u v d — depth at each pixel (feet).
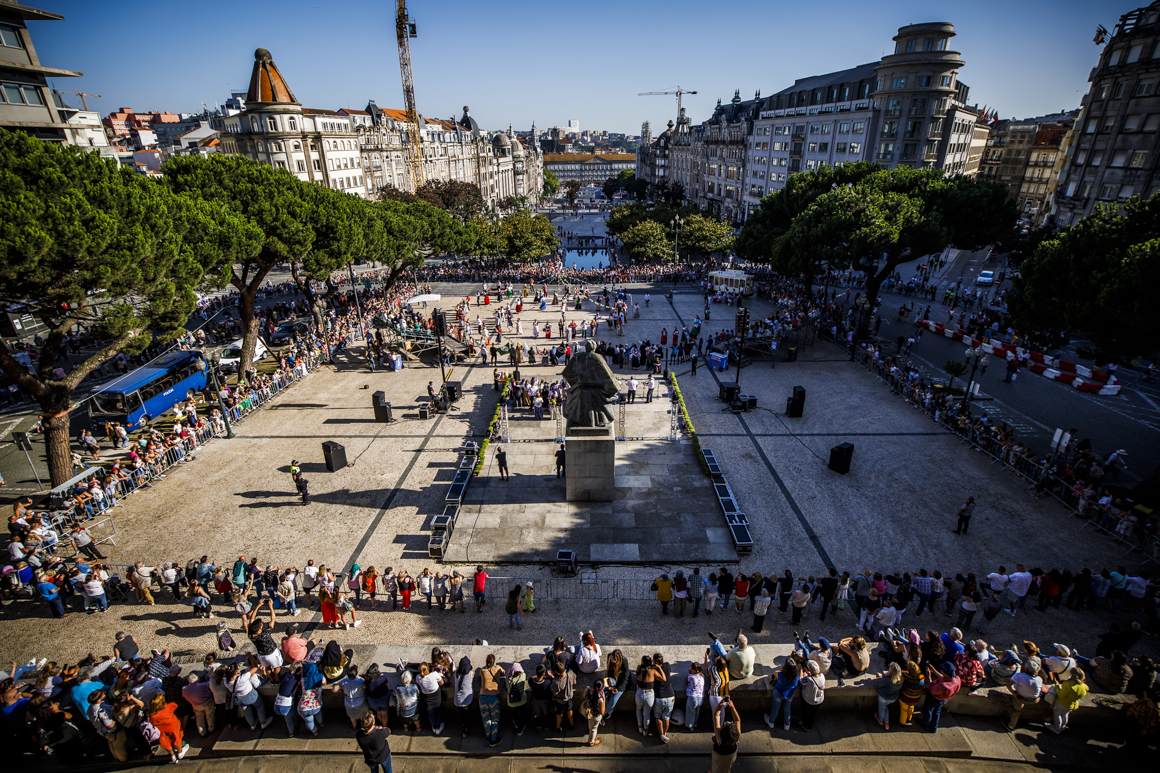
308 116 272.92
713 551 59.88
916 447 82.48
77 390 107.86
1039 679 34.50
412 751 34.65
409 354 124.77
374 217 136.56
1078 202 163.22
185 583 54.54
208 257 75.97
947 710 36.60
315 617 51.62
